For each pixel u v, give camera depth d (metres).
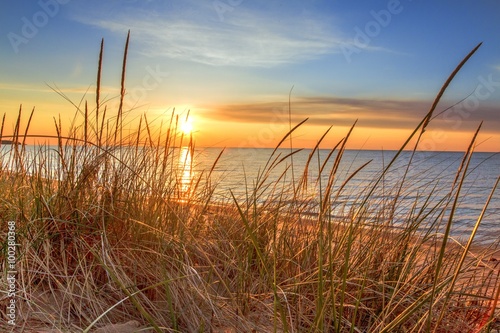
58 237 2.95
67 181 3.23
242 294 2.56
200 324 2.33
